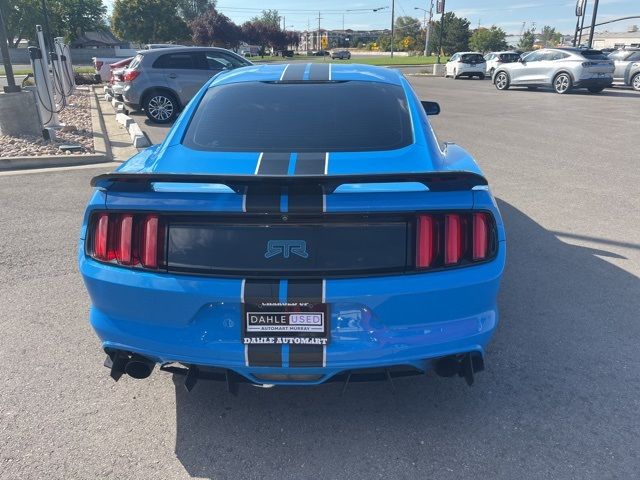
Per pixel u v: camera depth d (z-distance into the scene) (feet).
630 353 10.32
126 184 7.19
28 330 11.37
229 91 10.37
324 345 7.22
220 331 7.32
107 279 7.47
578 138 33.42
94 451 7.93
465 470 7.52
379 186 7.08
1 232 17.30
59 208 19.83
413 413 8.74
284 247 7.06
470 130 36.47
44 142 31.22
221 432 8.34
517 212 19.03
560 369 9.84
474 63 103.30
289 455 7.85
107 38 215.92
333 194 6.92
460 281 7.21
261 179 6.41
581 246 15.88
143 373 8.16
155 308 7.37
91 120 40.24
